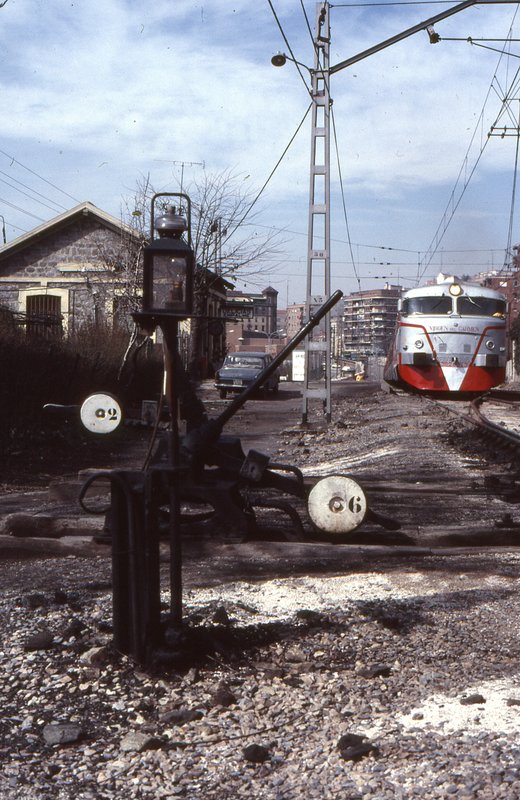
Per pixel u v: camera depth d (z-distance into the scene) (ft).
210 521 19.48
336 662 12.80
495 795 8.69
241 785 9.23
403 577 17.63
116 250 124.26
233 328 453.58
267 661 12.87
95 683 12.04
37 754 10.11
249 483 19.30
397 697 11.48
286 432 58.08
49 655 13.14
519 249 275.80
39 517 20.74
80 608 15.55
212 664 12.66
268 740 10.28
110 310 119.75
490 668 12.49
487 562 18.84
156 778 9.45
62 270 125.80
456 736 10.16
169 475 12.54
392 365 88.94
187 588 16.88
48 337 49.55
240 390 104.63
